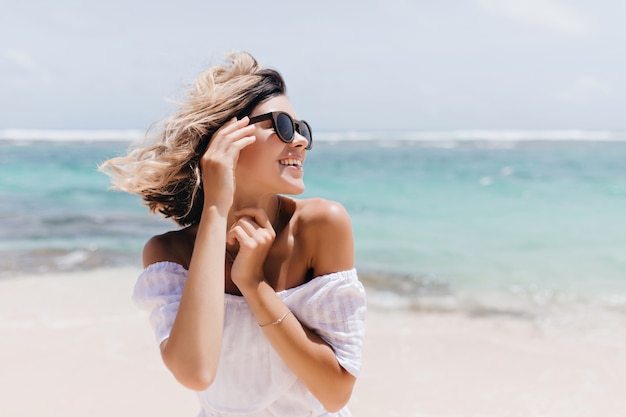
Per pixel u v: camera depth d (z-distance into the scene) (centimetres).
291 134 196
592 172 2644
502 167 3069
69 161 3422
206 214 187
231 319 198
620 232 1128
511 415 419
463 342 563
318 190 1984
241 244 186
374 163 3462
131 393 446
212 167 189
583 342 560
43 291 718
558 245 1009
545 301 689
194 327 177
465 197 1748
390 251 961
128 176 217
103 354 520
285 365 195
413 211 1440
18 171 2700
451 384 470
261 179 195
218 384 200
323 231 198
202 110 201
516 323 616
